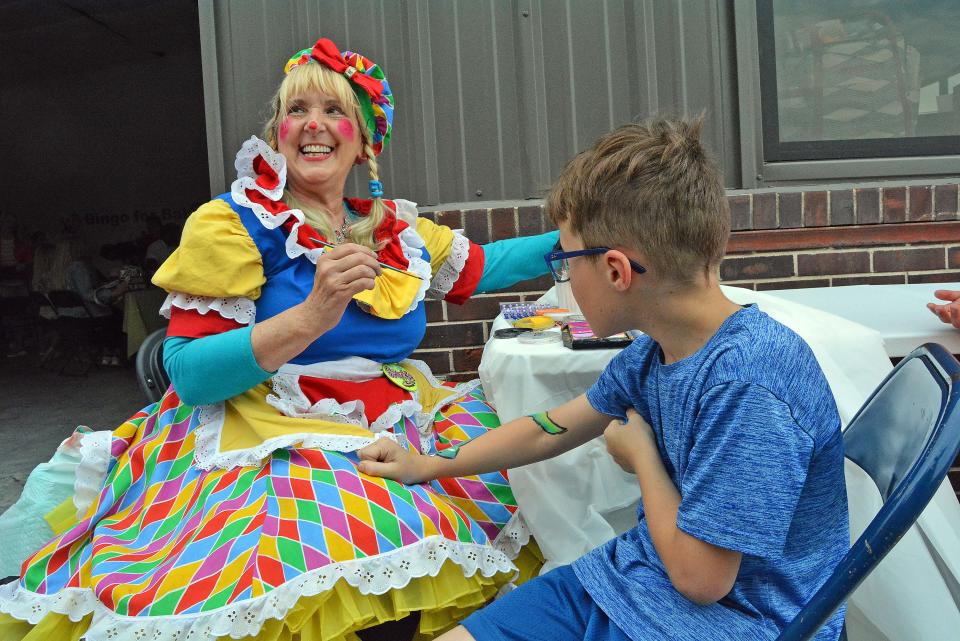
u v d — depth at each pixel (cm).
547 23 289
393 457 159
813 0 293
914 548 139
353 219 197
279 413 167
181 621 130
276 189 172
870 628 143
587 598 117
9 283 980
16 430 510
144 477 174
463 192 291
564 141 293
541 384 177
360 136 193
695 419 104
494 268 222
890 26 296
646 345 129
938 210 291
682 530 101
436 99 289
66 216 1147
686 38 292
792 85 296
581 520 172
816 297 237
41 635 145
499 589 165
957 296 183
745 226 289
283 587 133
